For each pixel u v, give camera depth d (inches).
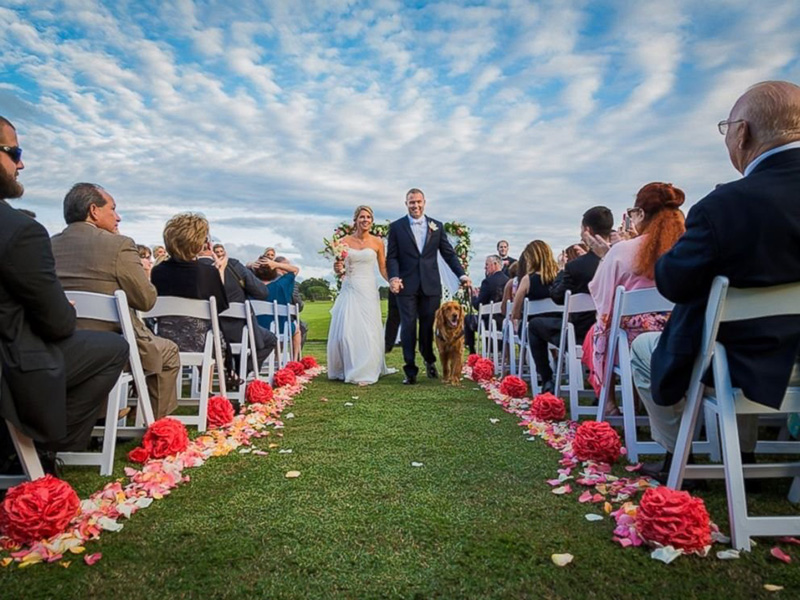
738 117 76.9
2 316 77.9
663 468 101.4
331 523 83.1
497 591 62.8
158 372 130.3
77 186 125.1
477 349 376.8
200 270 159.8
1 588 63.8
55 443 90.1
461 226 410.9
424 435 142.3
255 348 197.9
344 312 255.8
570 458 115.0
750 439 92.9
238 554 72.6
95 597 61.9
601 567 68.0
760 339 70.9
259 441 136.8
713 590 61.9
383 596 62.2
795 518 71.1
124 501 89.7
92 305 111.6
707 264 72.2
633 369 99.0
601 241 164.2
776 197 69.2
